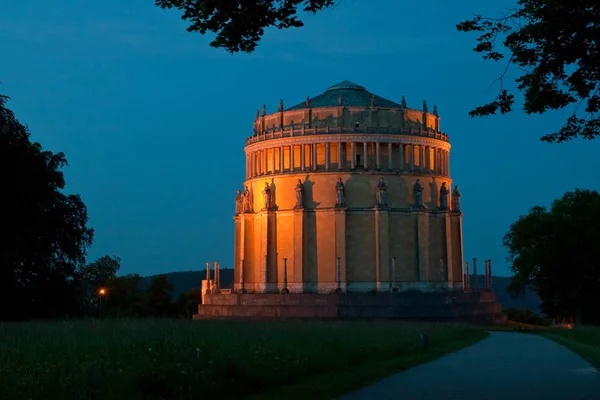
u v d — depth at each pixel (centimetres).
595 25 2789
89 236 8125
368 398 2662
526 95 3028
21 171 6931
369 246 12362
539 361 4297
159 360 2666
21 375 2208
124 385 2300
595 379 3269
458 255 13050
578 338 6525
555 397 2672
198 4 2823
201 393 2488
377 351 4278
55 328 3853
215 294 12138
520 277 11262
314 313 10938
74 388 2167
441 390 2894
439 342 5684
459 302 11550
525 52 2911
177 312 15150
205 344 3112
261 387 2839
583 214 11244
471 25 2933
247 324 5406
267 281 12538
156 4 2916
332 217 12369
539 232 11400
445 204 12888
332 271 12288
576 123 3152
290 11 2841
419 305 11000
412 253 12519
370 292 11894
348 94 13538
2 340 2997
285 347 3553
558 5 2778
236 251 13612
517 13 2895
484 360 4391
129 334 3372
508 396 2703
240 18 2825
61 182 7719
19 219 7025
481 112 3036
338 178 12481
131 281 17650
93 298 16438
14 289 7269
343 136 12488
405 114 12875
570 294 11638
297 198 12444
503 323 12031
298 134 12688
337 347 3984
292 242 12475
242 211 13425
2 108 7106
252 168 13388
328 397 2703
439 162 13262
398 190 12600
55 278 7669
